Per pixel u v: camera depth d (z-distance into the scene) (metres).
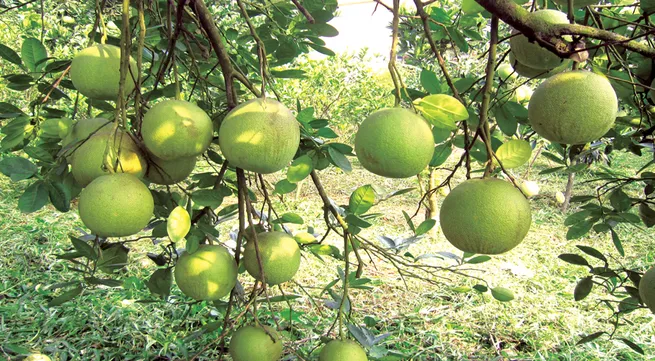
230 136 1.18
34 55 1.75
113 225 1.11
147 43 2.11
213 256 1.46
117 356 3.08
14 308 3.42
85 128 1.45
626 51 1.69
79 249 1.54
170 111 1.19
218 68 2.44
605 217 2.01
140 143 1.31
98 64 1.36
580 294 1.97
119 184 1.13
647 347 3.33
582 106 1.07
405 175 1.11
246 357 1.47
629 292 1.91
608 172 2.07
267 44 2.22
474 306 3.89
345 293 1.56
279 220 1.72
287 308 3.55
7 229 4.95
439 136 1.45
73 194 1.61
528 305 3.91
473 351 3.34
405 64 4.06
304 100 6.99
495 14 1.00
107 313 3.46
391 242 2.09
